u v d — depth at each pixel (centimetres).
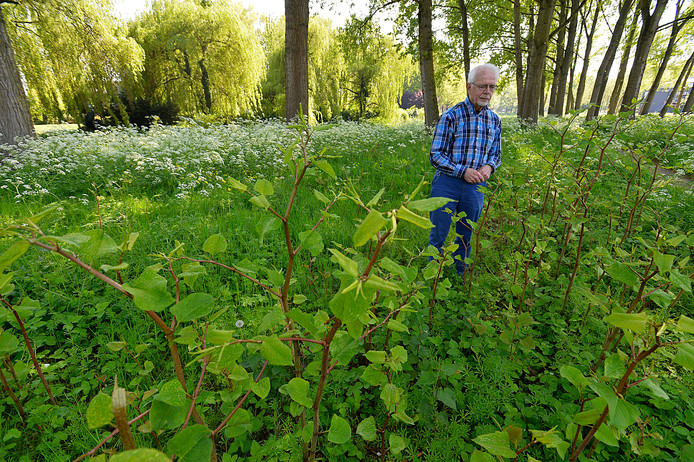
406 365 193
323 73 2334
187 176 563
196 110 2109
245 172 665
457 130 288
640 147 269
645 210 354
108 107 1383
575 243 333
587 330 223
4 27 714
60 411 166
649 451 116
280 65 2481
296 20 1148
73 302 241
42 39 1076
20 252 57
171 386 74
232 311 237
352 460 157
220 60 1772
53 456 146
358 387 158
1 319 112
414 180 578
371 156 780
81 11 1115
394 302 155
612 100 1819
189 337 87
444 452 149
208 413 167
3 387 169
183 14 1805
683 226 386
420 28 1162
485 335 213
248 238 357
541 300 252
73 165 582
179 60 1973
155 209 450
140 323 221
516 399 179
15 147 691
